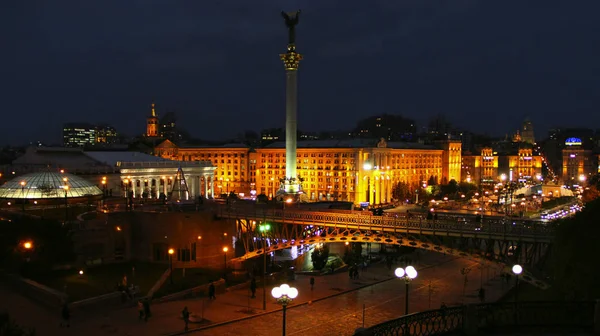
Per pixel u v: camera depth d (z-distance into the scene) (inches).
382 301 2792.8
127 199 3941.9
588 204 2144.4
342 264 3865.7
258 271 3316.9
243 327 2249.0
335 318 2444.6
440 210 6604.3
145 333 2044.8
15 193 3754.9
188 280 2925.7
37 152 6092.5
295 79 5152.6
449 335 1100.5
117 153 6924.2
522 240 2297.0
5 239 2573.8
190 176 7126.0
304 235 3137.3
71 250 2822.3
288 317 2433.6
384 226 2701.8
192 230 3238.2
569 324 1137.4
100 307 2297.0
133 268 2952.8
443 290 3070.9
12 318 2023.9
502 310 1186.0
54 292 2204.7
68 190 3858.3
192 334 2108.8
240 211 3316.9
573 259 1953.7
